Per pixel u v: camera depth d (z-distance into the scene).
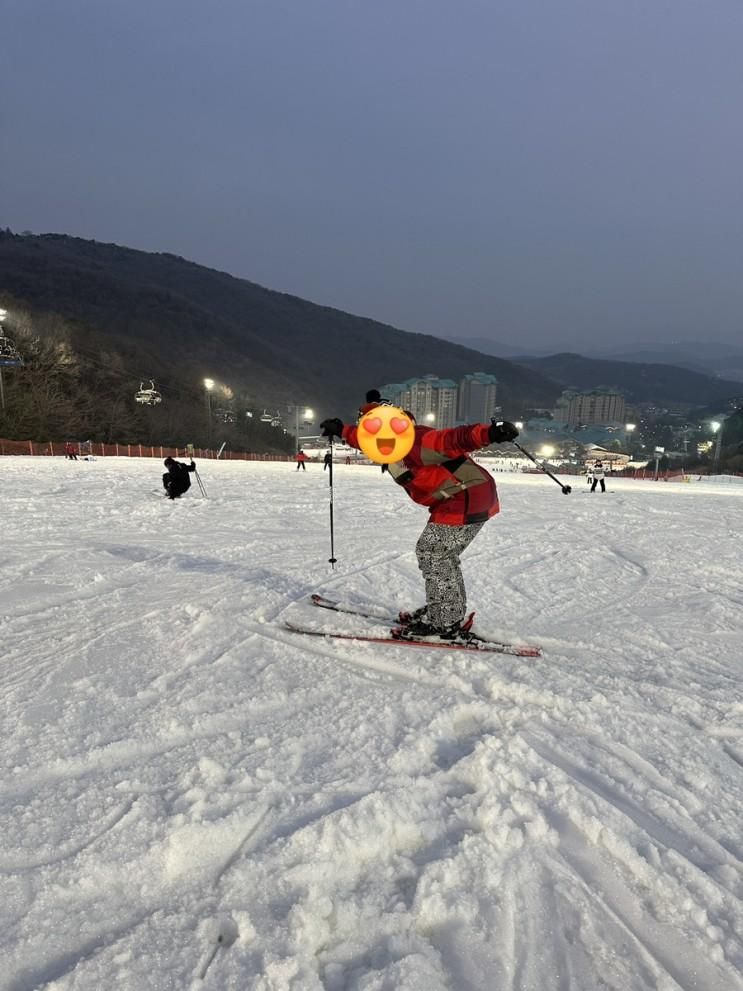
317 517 9.58
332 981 1.29
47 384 50.12
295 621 3.86
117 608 4.13
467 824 1.81
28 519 8.53
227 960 1.31
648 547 7.62
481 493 3.24
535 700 2.66
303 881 1.55
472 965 1.35
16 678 2.89
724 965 1.36
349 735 2.31
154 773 2.03
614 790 2.01
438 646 3.35
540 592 5.06
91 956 1.32
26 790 1.93
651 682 3.04
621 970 1.35
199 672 2.97
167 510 9.98
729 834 1.82
